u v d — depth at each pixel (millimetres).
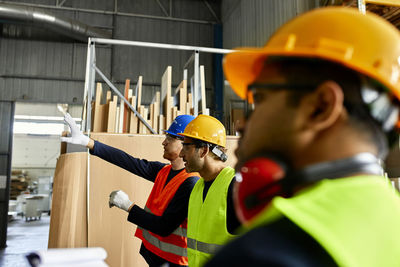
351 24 486
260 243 313
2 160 9383
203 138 1783
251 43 9188
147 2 11211
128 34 10906
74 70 10281
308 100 424
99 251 611
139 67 10766
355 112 420
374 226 364
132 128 3838
